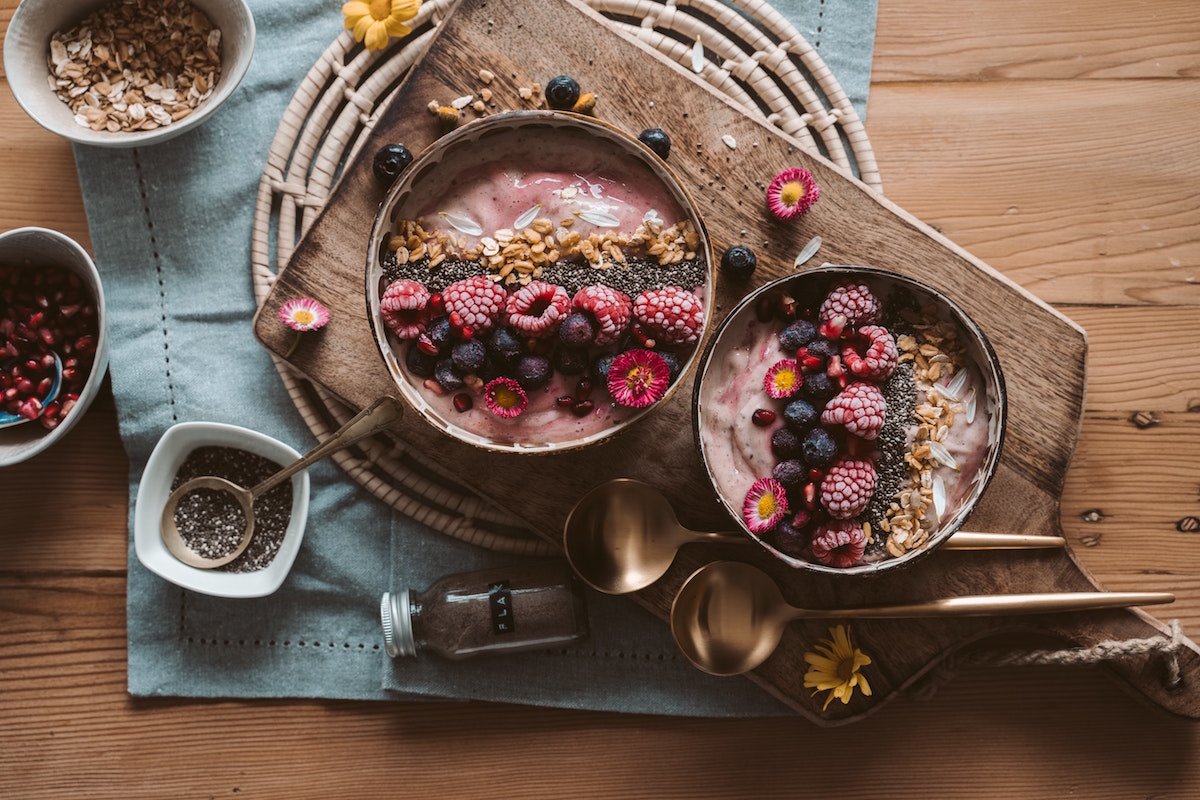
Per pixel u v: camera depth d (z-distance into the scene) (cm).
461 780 66
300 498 61
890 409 58
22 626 65
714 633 61
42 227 64
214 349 64
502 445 58
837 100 64
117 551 65
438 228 59
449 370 57
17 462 60
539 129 59
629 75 61
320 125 63
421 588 64
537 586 62
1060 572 61
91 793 65
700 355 58
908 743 66
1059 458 62
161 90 63
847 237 61
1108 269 66
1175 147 66
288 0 64
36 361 63
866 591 62
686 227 59
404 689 64
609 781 66
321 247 61
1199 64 66
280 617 64
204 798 65
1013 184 66
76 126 62
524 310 56
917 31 66
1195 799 66
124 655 65
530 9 61
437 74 61
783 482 57
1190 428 66
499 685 64
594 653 64
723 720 66
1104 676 66
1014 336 61
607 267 58
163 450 61
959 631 62
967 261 61
